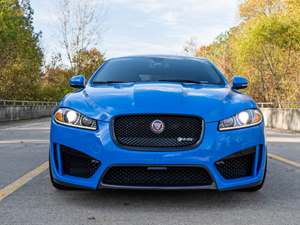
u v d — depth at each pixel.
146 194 4.68
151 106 4.12
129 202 4.35
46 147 9.45
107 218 3.78
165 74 5.51
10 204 4.26
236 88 5.63
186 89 4.66
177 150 3.98
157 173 4.03
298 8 27.53
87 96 4.50
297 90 29.39
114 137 4.04
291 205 4.29
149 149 3.97
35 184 5.25
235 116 4.21
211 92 4.61
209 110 4.16
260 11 44.69
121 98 4.31
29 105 36.97
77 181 4.12
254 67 34.94
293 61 30.81
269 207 4.21
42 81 56.69
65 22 55.25
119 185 4.04
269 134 15.81
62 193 4.74
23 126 19.66
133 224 3.61
